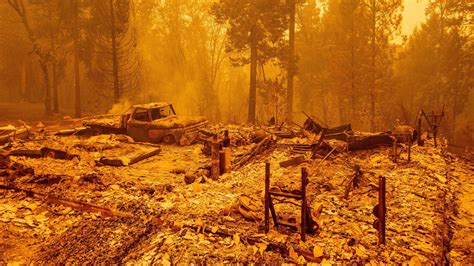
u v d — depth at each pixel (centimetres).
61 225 734
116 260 593
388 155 1170
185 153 1362
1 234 687
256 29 2914
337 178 972
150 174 1041
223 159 1025
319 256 541
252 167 1110
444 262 555
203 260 551
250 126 1891
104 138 1486
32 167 982
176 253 575
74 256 618
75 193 848
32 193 851
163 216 701
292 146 1359
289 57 2977
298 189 614
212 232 630
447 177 974
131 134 1603
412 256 542
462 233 680
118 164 1148
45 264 603
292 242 582
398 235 616
